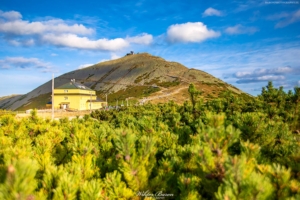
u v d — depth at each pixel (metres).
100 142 5.55
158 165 4.27
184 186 3.10
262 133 4.92
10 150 3.45
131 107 24.45
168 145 5.33
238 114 6.84
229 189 2.15
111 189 3.04
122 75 164.12
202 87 113.31
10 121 6.98
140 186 3.21
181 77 139.00
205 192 3.19
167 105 18.84
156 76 148.38
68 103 76.69
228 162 2.28
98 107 85.75
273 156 4.45
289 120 8.98
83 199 2.61
